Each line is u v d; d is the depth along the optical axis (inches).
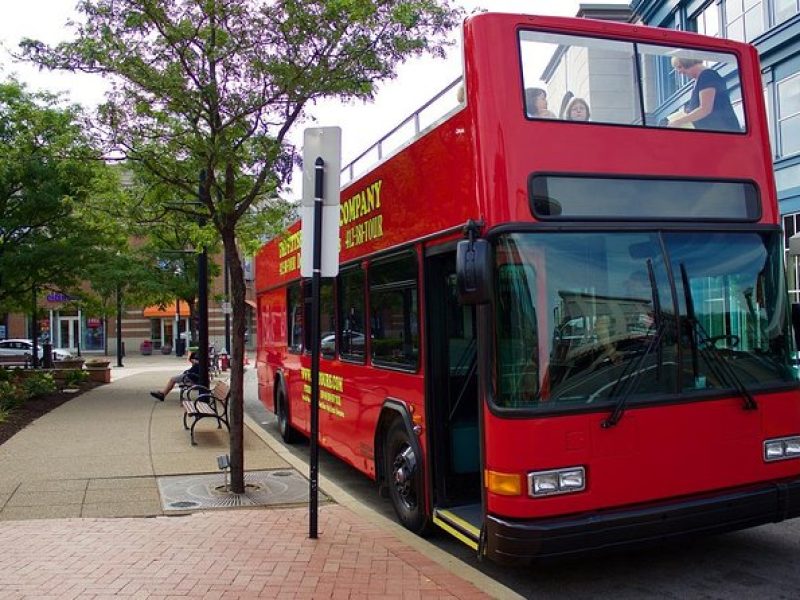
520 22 204.7
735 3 852.0
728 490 201.3
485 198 195.5
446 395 244.5
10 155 617.9
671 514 190.4
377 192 288.4
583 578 216.2
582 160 201.0
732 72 227.9
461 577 205.3
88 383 845.8
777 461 208.1
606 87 209.2
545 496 182.9
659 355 196.5
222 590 191.9
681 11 948.0
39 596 187.2
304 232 249.8
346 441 331.6
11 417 529.3
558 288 191.6
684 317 200.8
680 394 197.2
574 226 195.5
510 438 184.7
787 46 775.7
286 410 469.4
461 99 214.4
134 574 203.8
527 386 186.2
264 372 560.1
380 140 285.3
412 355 255.0
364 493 339.9
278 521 261.6
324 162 247.9
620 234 199.8
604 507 187.8
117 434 461.1
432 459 241.1
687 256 205.0
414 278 252.2
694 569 221.6
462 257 185.5
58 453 395.2
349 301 329.7
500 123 196.7
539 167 196.5
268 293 546.3
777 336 213.3
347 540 237.8
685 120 217.5
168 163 313.3
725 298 207.3
